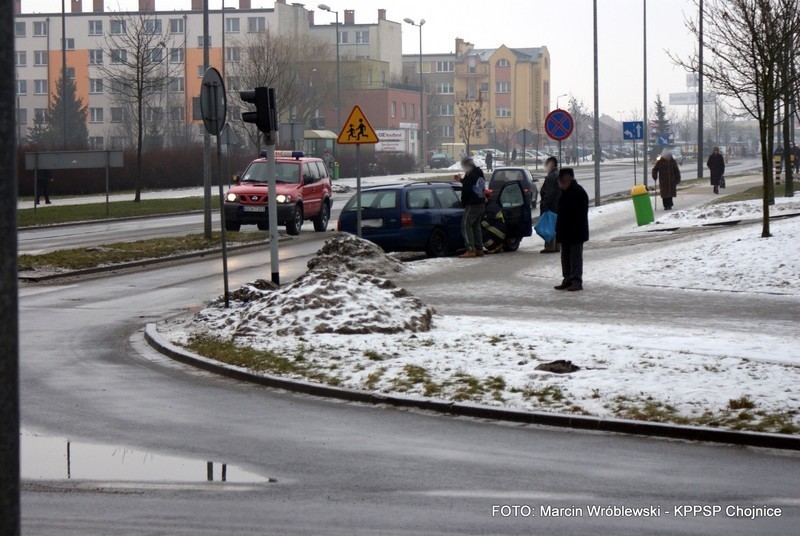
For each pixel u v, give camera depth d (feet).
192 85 398.42
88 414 35.47
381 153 306.96
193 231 120.78
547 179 89.15
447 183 93.04
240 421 34.47
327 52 371.15
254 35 377.91
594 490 25.82
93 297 69.10
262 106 58.70
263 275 80.53
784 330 48.96
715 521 23.17
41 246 102.68
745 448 30.42
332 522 23.21
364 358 43.68
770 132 106.93
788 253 69.51
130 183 215.51
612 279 70.23
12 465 12.82
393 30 484.33
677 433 31.73
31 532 22.58
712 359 40.81
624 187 218.79
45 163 138.31
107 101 403.75
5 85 12.80
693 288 65.10
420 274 75.97
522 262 82.23
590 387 36.96
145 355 48.14
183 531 22.62
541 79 552.41
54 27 406.82
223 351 46.50
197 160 227.40
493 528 22.70
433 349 44.88
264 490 25.98
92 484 26.61
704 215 107.34
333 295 52.11
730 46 85.87
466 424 34.09
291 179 118.21
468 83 551.18
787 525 22.89
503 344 45.32
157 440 31.68
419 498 25.14
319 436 32.24
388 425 33.91
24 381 41.60
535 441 31.48
